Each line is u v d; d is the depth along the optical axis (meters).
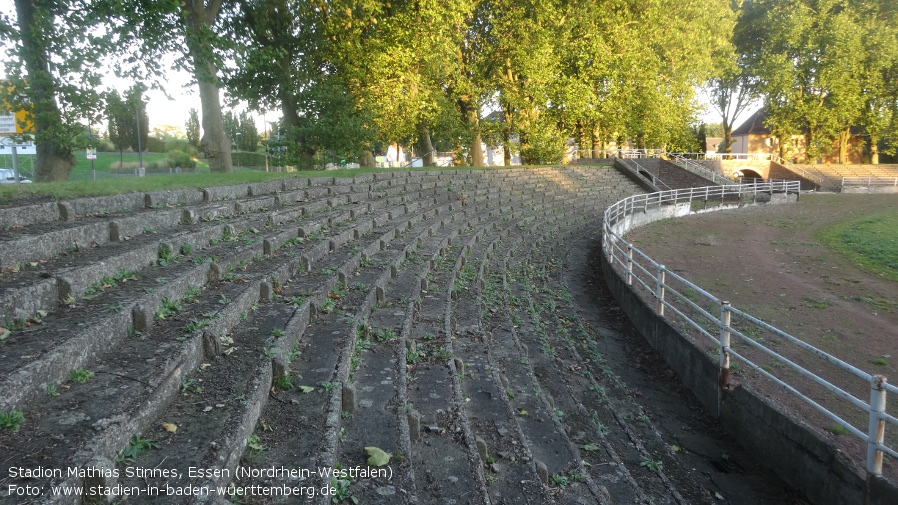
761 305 12.33
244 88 22.20
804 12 49.34
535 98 30.34
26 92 12.32
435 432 4.88
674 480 5.94
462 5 25.28
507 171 28.28
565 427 6.48
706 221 28.77
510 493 4.47
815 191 48.62
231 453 3.54
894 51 49.06
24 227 6.14
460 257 12.33
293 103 23.22
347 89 23.95
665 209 29.56
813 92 53.12
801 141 63.12
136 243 6.55
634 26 34.81
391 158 65.44
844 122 53.50
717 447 6.91
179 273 6.02
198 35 14.70
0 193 7.04
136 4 13.84
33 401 3.60
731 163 51.06
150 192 8.42
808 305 12.38
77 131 12.85
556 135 33.91
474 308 9.39
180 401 4.08
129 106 14.30
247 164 43.00
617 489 5.34
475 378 6.69
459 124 29.42
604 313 12.14
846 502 5.35
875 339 10.11
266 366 4.70
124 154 51.22
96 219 6.90
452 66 26.88
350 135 21.98
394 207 14.10
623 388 8.23
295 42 23.20
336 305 7.13
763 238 22.83
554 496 4.73
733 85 57.78
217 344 4.92
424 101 25.28
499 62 30.86
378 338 6.52
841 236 23.03
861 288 14.09
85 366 4.17
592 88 32.41
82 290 5.12
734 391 7.14
